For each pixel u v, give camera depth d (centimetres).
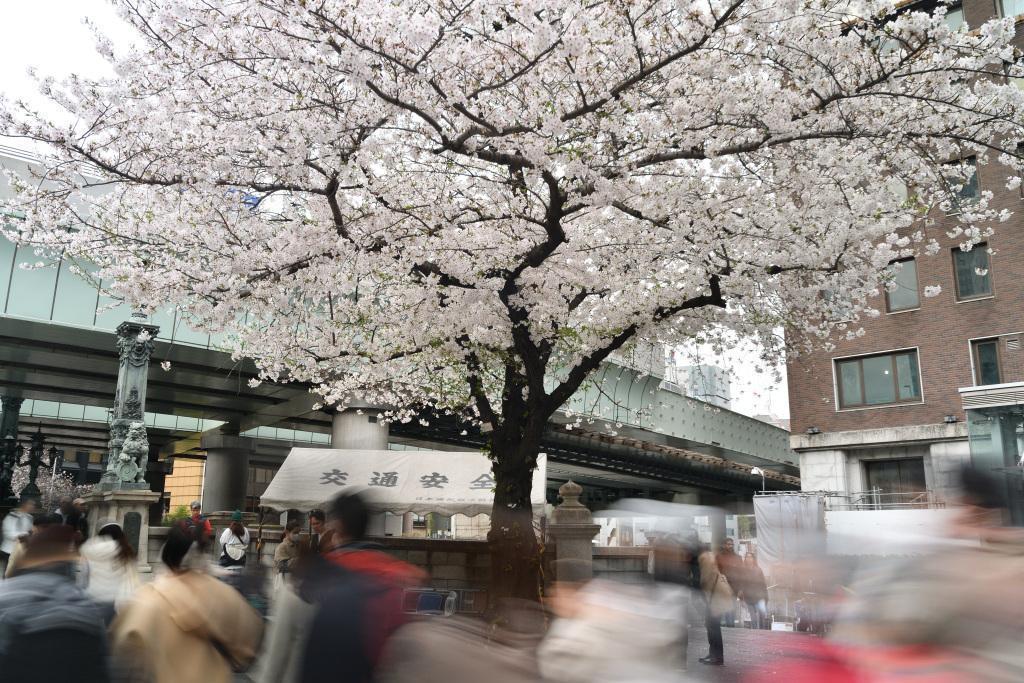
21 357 2723
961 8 2391
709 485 5512
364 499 407
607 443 3834
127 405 1980
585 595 617
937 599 342
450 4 861
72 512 1282
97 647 350
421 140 1046
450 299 1149
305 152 888
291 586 431
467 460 2053
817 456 2589
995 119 980
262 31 852
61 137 909
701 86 958
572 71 893
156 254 1125
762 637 1392
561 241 1084
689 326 1356
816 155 1041
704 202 1073
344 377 1491
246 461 4219
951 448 2347
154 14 851
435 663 490
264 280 1043
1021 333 2262
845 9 959
